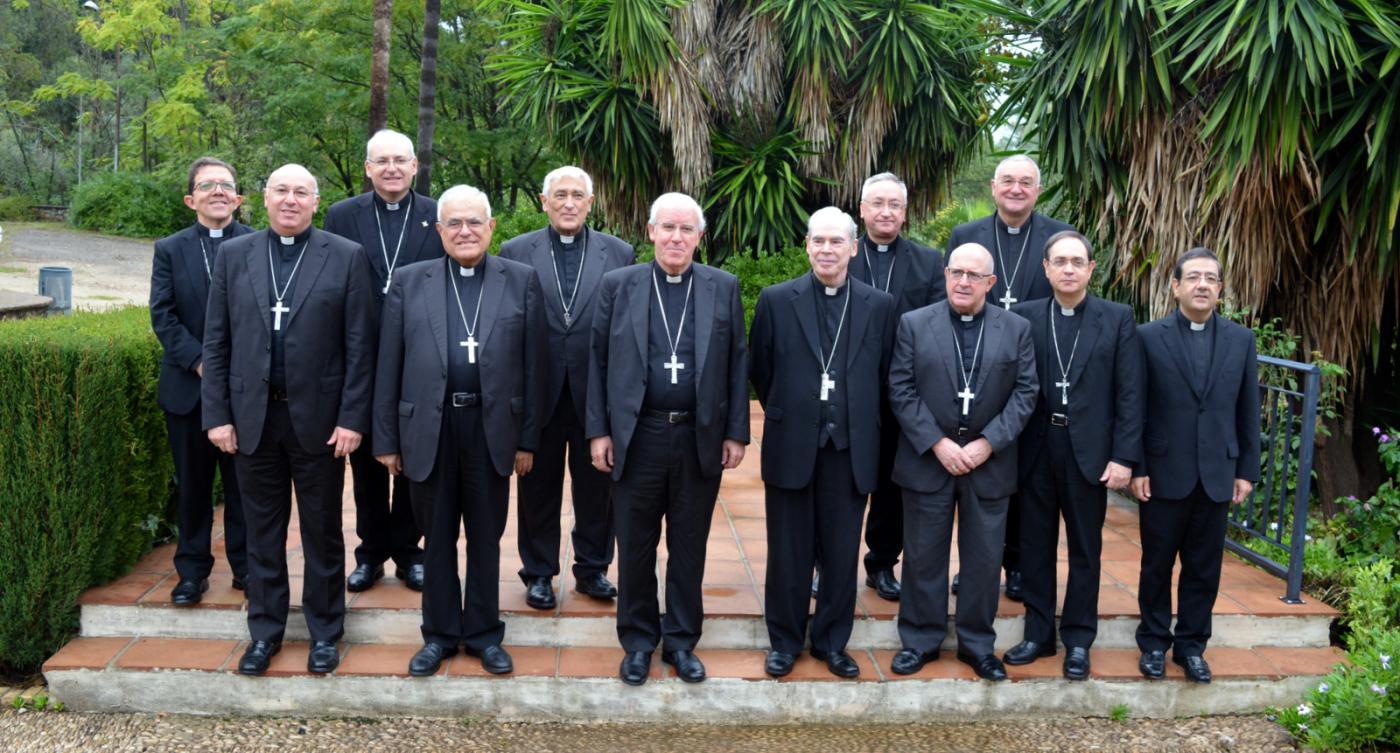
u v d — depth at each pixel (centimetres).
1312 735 366
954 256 365
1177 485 377
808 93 864
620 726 372
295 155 2262
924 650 381
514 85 949
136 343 429
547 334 378
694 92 866
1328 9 466
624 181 914
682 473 356
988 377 365
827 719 378
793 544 374
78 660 374
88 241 2791
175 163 3047
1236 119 494
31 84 4284
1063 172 585
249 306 353
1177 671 391
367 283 368
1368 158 473
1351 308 515
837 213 365
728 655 393
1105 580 453
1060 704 384
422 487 361
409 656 384
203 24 3444
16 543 386
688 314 357
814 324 369
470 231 352
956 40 878
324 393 358
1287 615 420
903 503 384
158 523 460
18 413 384
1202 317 386
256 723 366
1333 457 553
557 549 409
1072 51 559
